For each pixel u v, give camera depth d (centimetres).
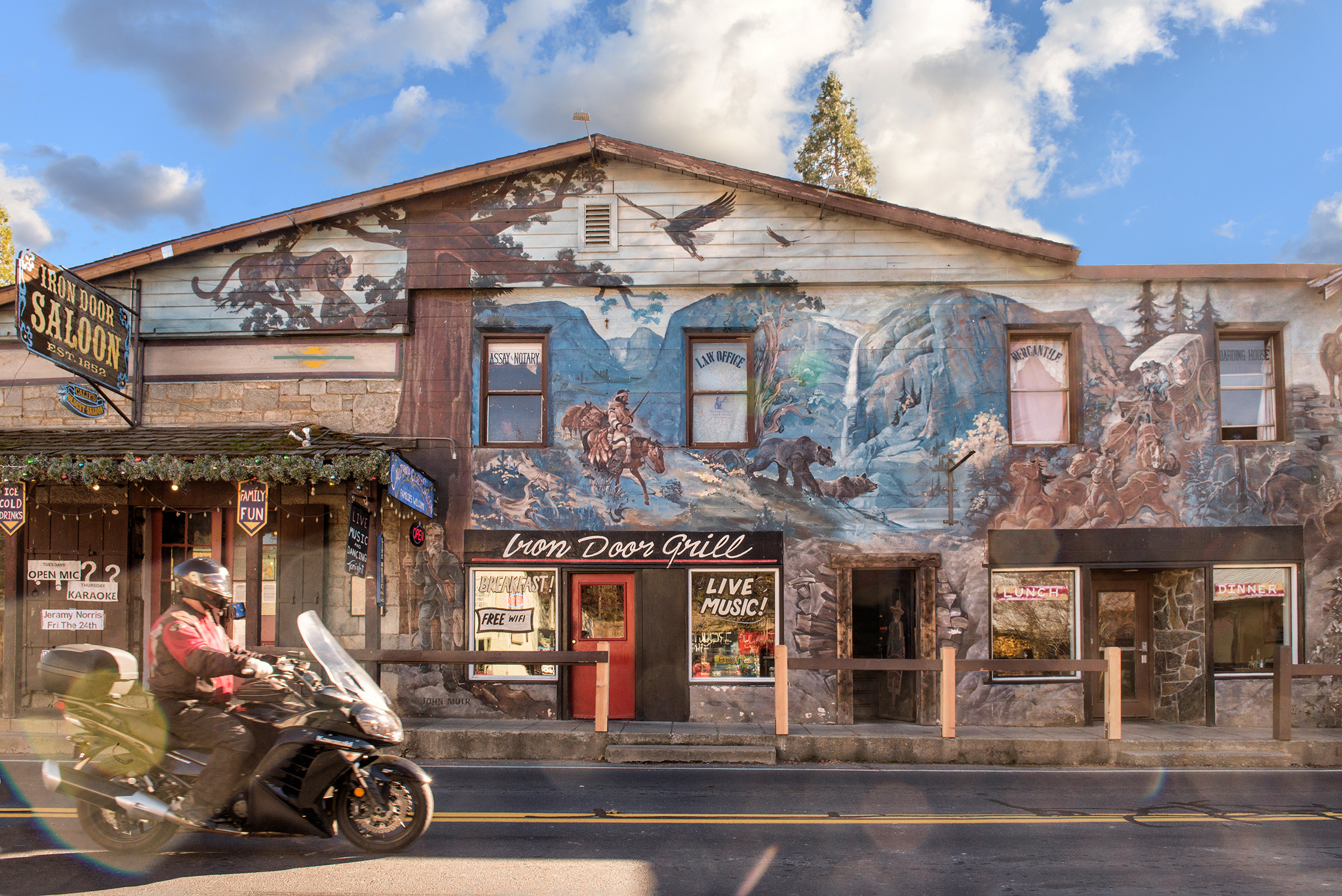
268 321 1189
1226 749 944
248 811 512
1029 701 1104
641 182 1188
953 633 1116
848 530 1136
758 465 1147
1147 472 1136
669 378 1166
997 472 1138
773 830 632
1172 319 1154
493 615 1147
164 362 1194
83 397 1086
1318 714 1111
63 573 1163
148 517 1185
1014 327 1162
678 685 1116
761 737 962
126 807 504
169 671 519
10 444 1076
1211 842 615
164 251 1177
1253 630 1134
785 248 1173
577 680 1136
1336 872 548
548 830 623
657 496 1147
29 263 942
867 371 1159
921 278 1161
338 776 520
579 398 1166
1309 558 1125
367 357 1186
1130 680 1175
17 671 1028
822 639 1122
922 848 590
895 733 1002
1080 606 1125
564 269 1180
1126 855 580
